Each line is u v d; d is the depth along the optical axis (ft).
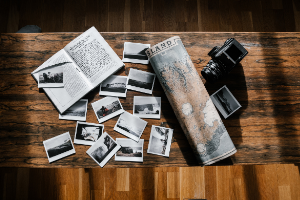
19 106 3.86
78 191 6.40
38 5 6.84
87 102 3.87
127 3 6.89
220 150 3.55
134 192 6.41
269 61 4.06
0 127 3.82
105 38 3.99
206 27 6.93
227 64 3.52
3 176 6.39
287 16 7.09
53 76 3.85
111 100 3.89
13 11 6.82
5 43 3.97
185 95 3.56
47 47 3.97
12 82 3.91
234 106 3.87
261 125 3.92
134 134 3.83
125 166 3.76
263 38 4.09
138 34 4.01
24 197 6.32
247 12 7.06
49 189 6.38
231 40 3.47
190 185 6.48
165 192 6.44
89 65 3.89
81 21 6.82
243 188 6.55
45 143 3.79
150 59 3.63
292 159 3.86
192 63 3.61
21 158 3.76
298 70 4.06
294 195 6.58
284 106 3.97
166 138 3.83
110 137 3.82
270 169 6.65
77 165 3.76
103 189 6.41
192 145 3.60
